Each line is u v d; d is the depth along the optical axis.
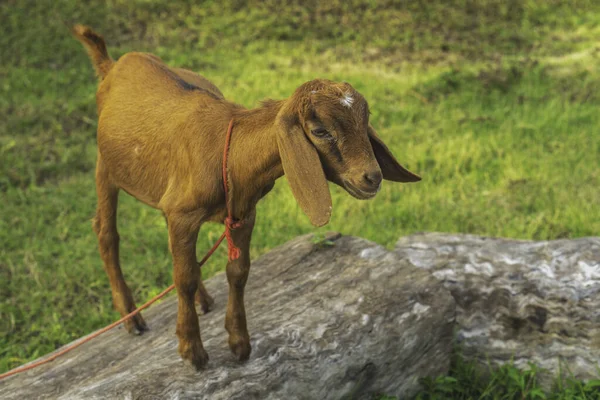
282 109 3.16
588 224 6.81
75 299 6.09
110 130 4.09
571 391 4.61
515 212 7.18
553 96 10.16
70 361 4.28
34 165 8.30
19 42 11.38
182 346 3.78
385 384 4.55
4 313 5.92
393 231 6.95
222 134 3.48
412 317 4.54
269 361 3.98
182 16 12.91
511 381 4.77
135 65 4.27
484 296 4.89
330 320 4.34
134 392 3.64
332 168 3.13
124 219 7.44
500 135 8.87
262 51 11.99
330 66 11.38
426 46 12.20
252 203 3.55
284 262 5.02
